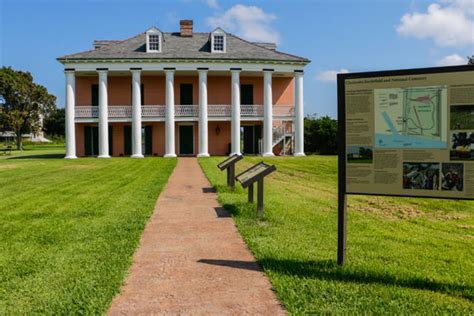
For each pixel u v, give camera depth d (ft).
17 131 223.30
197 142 127.03
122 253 22.54
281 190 51.80
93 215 33.50
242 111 123.75
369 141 18.86
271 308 15.71
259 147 128.77
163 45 124.06
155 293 17.24
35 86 230.07
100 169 78.23
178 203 39.37
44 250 23.40
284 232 27.58
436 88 17.56
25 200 41.60
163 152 126.82
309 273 19.25
